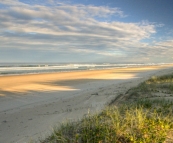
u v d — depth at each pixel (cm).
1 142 499
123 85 1555
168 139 376
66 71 3916
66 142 378
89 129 415
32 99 1120
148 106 654
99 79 2252
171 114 524
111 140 368
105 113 590
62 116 705
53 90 1446
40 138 481
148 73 3272
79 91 1390
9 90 1440
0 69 4334
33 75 2767
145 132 399
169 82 1363
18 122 671
